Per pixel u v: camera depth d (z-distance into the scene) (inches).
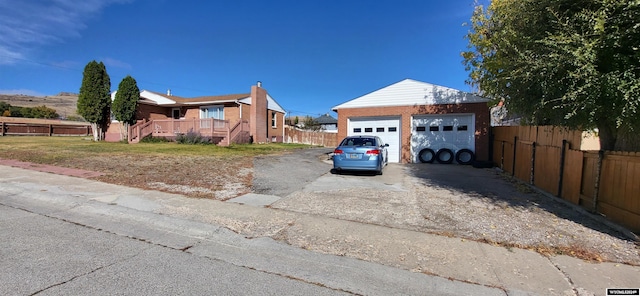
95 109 839.1
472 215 217.3
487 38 432.1
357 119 605.3
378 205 243.1
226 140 794.2
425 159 556.1
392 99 578.9
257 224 194.9
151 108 933.8
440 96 550.3
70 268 129.0
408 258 148.1
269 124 1045.8
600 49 171.2
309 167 456.1
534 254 153.1
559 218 212.7
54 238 163.8
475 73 470.6
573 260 146.9
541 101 210.5
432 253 153.4
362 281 126.2
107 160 437.1
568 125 217.6
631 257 150.9
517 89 245.9
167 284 118.7
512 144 405.1
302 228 188.7
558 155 272.7
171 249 155.6
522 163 365.7
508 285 123.7
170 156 501.7
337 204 245.3
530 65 210.2
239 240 170.6
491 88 305.0
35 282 115.8
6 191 267.0
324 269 136.6
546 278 129.5
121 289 113.4
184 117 984.3
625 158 190.7
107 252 148.1
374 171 396.5
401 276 130.6
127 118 820.0
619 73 164.4
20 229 176.2
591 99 174.6
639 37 160.6
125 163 416.2
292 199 260.1
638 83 154.8
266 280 125.3
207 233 179.8
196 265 137.4
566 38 179.3
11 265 129.4
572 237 176.2
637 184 180.5
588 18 173.9
